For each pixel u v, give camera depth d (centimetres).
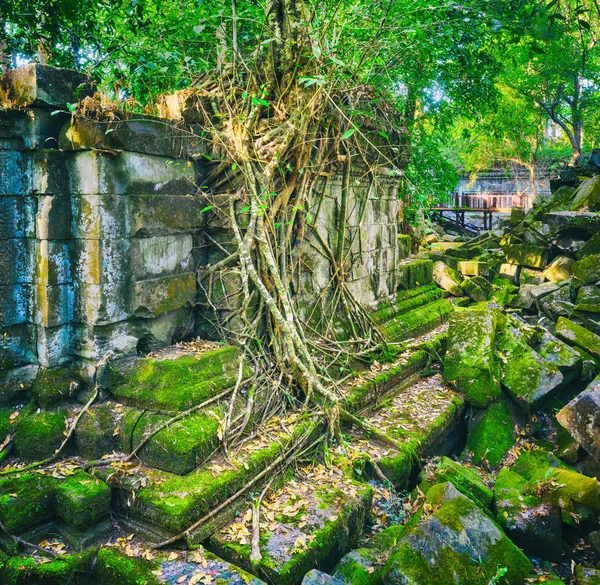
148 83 543
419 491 390
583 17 1284
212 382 387
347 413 465
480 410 561
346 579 298
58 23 552
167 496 309
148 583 272
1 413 369
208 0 488
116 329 392
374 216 655
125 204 389
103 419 363
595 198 902
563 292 768
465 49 813
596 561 371
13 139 373
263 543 305
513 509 391
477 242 1255
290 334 425
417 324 697
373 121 585
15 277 382
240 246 424
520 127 2130
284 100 461
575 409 444
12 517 302
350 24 483
